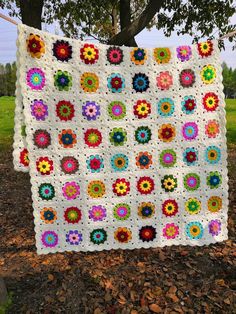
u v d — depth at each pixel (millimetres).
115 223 2658
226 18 4961
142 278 2760
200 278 2740
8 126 11859
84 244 2648
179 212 2715
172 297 2535
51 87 2350
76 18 5703
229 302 2457
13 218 4117
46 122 2385
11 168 6520
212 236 2793
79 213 2594
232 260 2965
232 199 4359
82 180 2541
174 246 3227
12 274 2891
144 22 3869
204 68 2541
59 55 2332
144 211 2672
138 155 2580
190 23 5152
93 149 2514
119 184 2600
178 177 2656
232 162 6512
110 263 2986
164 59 2504
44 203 2514
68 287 2680
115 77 2461
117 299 2539
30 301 2543
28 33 2225
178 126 2586
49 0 5547
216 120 2609
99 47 2408
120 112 2506
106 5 5305
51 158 2447
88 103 2447
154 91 2525
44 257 3133
